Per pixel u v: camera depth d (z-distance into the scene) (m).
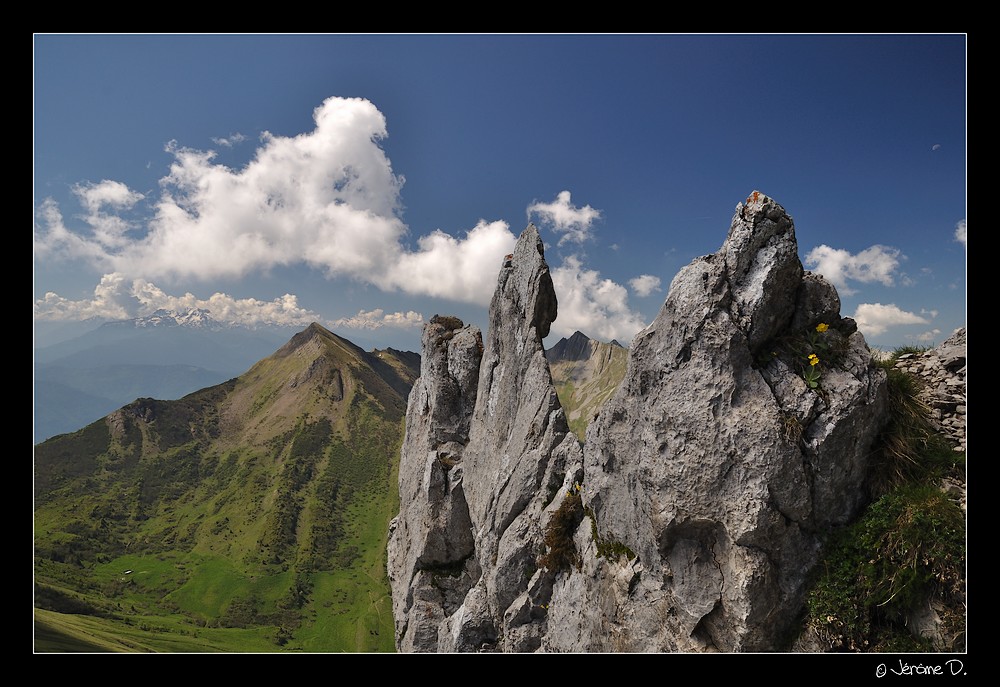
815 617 15.02
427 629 33.97
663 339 17.16
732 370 16.14
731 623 15.56
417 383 44.69
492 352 33.19
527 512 25.53
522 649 23.66
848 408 15.52
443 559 36.03
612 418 19.73
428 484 36.22
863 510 15.95
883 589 14.45
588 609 20.48
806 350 16.70
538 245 29.27
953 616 13.72
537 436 26.48
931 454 15.67
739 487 15.53
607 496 20.23
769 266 16.39
